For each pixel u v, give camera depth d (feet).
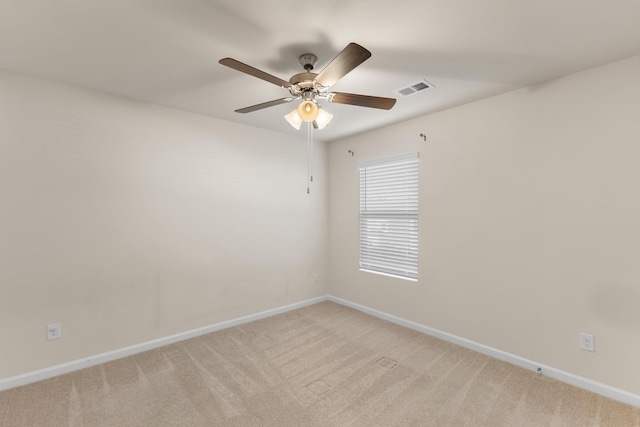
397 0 4.77
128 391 7.23
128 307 9.06
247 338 10.23
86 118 8.34
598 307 7.06
